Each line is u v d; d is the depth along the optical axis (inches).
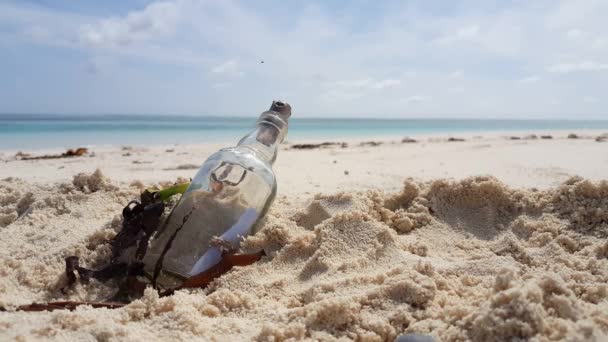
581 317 11.4
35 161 60.6
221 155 18.1
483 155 59.6
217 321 13.1
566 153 60.4
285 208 23.9
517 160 52.2
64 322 12.0
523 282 12.5
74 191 23.4
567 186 21.2
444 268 16.0
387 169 45.5
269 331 12.0
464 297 13.9
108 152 78.3
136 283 15.8
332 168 46.2
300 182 35.8
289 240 18.4
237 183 17.5
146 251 16.8
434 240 20.3
